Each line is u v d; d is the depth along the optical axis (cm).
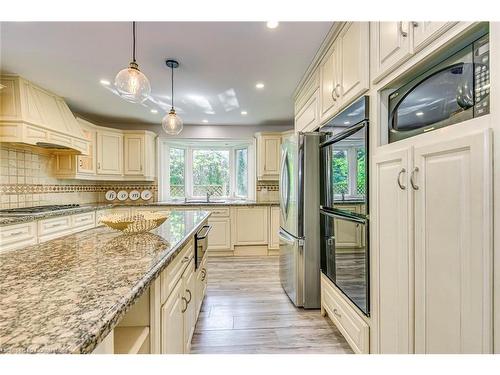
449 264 84
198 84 280
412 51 103
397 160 111
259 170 443
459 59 90
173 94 310
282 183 279
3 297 65
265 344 176
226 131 465
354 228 152
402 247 108
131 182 449
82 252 108
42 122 266
